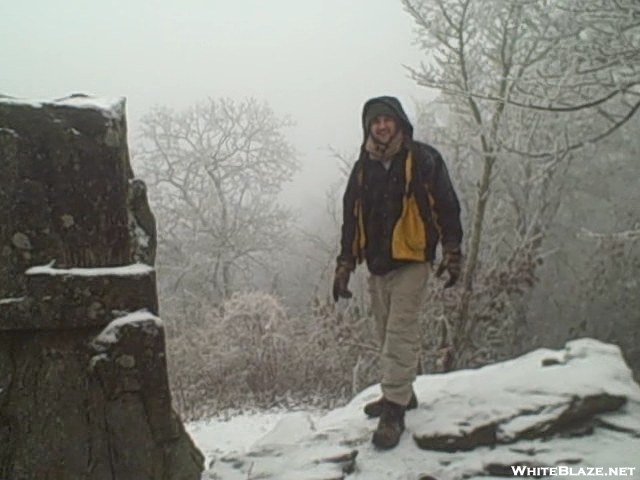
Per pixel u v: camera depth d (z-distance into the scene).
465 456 3.50
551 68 10.22
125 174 3.19
